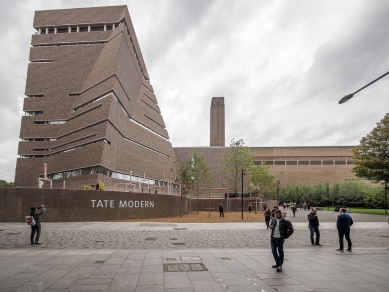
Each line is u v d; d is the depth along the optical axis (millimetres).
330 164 110688
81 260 9844
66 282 7238
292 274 8148
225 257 10508
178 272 8281
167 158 79188
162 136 81750
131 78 69188
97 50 69438
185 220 30047
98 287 6844
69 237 15938
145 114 74562
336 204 82625
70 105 67188
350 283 7316
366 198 69438
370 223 29469
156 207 33625
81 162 52406
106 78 58562
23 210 24625
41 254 10930
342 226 12344
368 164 50062
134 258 10234
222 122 130625
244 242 14875
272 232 8773
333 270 8680
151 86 86375
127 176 59875
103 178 49000
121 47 61062
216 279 7562
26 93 69812
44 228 20375
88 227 21375
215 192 84625
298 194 92000
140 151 65938
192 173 43156
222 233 18891
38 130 67500
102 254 10938
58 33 72625
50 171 62031
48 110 67938
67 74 69188
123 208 29438
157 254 11008
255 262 9695
